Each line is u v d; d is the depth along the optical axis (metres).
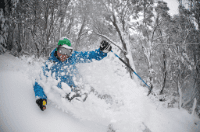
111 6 9.83
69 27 10.10
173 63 10.08
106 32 11.18
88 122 1.95
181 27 9.67
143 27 9.87
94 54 2.15
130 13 9.98
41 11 7.04
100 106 1.94
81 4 10.50
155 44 10.05
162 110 5.15
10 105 1.66
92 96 2.02
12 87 1.96
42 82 1.82
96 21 10.98
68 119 1.84
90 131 1.79
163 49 10.15
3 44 5.50
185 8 9.66
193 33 9.60
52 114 1.80
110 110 1.95
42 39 7.19
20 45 6.18
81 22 11.18
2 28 5.50
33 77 1.89
